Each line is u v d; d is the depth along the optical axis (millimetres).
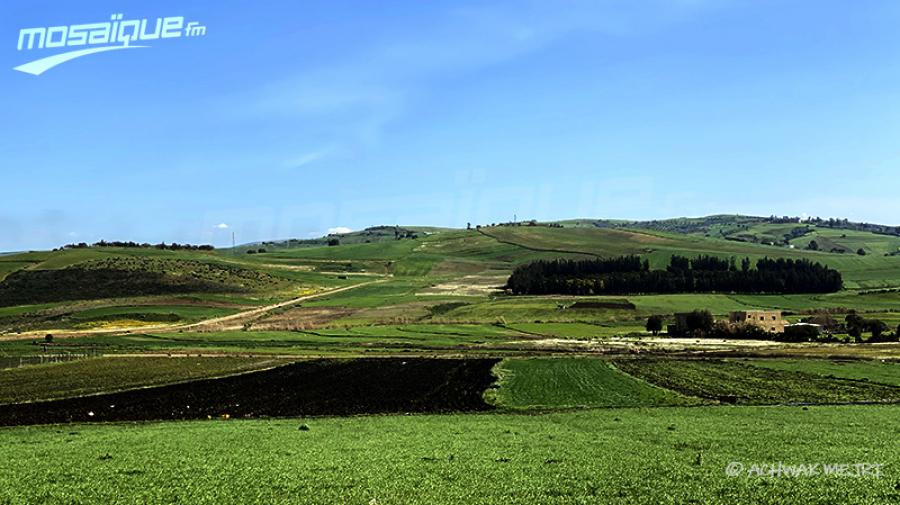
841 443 35219
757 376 77062
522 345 125312
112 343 128750
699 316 145250
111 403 60875
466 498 23875
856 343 122250
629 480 26328
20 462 31422
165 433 41594
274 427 44750
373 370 87562
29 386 71812
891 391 63469
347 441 37438
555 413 52594
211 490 25188
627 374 80938
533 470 28406
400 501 23547
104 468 29484
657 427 42312
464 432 41406
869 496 23531
